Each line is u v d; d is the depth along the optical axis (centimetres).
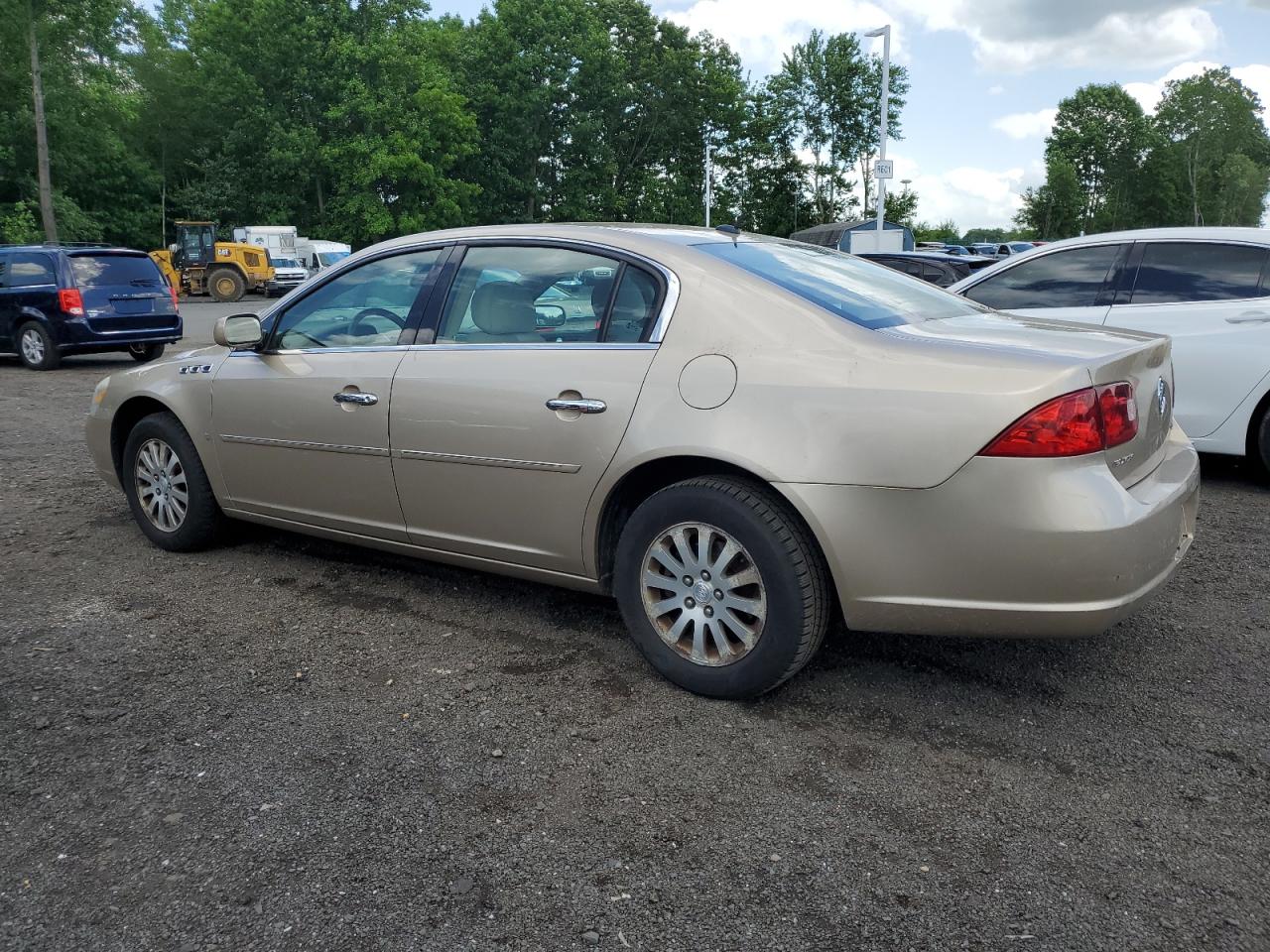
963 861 229
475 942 202
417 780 264
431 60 5144
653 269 327
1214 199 8869
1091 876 223
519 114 5512
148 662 341
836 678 329
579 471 324
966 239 9288
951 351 279
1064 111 9206
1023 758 277
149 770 269
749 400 293
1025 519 261
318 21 4988
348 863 228
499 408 340
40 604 400
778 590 290
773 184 6669
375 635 368
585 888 220
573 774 268
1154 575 279
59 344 1283
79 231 4672
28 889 218
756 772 270
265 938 203
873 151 6644
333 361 395
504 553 354
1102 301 632
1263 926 206
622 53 5869
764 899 216
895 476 272
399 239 397
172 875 223
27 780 263
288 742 285
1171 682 327
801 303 305
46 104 4244
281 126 4988
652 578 317
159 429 458
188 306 3188
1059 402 260
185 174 5966
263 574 437
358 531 399
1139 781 264
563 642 360
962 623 277
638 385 313
